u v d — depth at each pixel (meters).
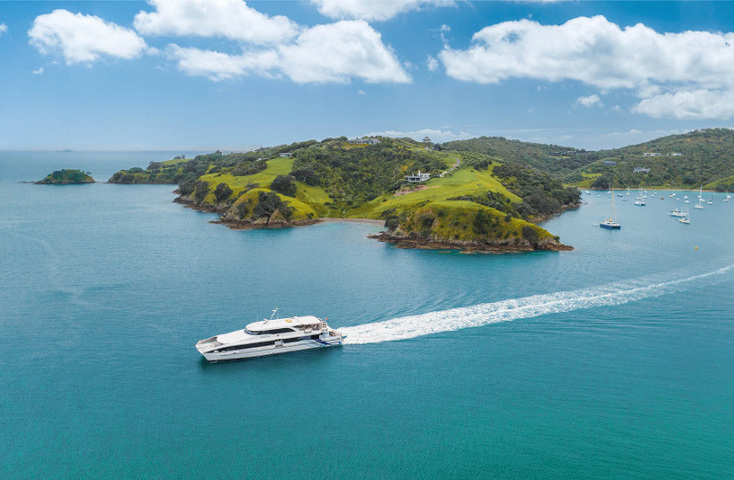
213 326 95.88
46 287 120.31
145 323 97.31
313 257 159.00
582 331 93.88
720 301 110.06
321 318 100.06
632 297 113.00
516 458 60.28
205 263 147.38
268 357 85.25
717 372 78.44
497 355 85.00
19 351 85.19
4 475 57.28
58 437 63.53
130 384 75.81
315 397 73.25
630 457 60.19
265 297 113.00
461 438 63.94
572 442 62.94
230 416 68.62
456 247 178.50
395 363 82.81
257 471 58.34
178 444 62.84
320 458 60.56
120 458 60.19
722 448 61.47
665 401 71.06
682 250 172.12
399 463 59.59
